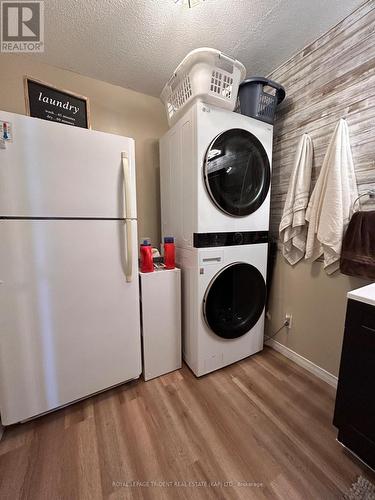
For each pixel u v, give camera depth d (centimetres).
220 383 153
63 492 91
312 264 160
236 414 128
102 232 127
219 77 134
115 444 111
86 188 119
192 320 158
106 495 90
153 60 164
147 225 216
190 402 137
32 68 163
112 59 163
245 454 106
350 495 89
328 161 139
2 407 111
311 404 135
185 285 165
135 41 146
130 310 142
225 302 163
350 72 129
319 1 119
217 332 156
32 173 105
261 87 154
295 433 117
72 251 119
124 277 137
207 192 142
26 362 114
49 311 117
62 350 122
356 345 96
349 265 129
